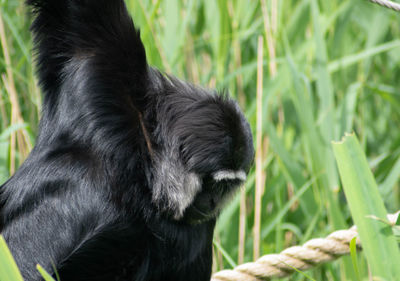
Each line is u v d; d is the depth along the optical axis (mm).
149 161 9383
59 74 9641
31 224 9039
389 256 7977
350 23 18578
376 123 17562
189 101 9695
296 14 15992
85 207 9008
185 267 10000
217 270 13219
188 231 9859
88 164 9109
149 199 9383
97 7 9375
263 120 13773
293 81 13133
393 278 7965
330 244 9742
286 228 13883
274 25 14891
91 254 9156
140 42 9570
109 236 9156
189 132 9375
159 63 13469
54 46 9617
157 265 9688
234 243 13742
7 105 15297
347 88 16609
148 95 9633
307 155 13695
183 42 14633
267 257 9875
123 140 9203
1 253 6672
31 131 13742
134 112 9414
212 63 15336
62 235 8984
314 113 14602
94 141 9133
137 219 9328
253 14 15594
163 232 9586
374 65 18312
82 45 9477
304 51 15281
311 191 13586
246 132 9562
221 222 13227
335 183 12797
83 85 9258
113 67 9328
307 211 13695
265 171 14914
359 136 16266
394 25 18125
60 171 9086
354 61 15367
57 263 9000
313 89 16547
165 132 9523
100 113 9180
